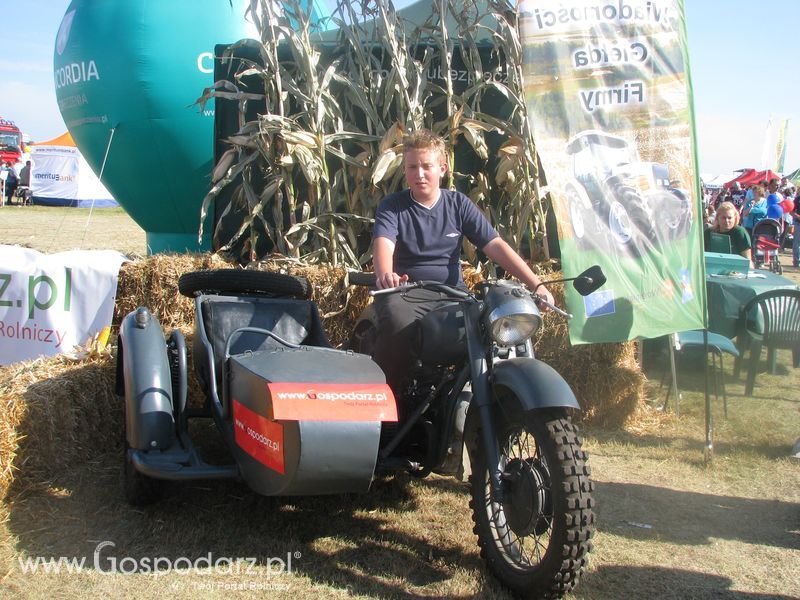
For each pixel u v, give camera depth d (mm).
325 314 5270
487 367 3082
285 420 2836
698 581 3172
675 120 4457
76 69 7312
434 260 3682
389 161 5473
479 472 3160
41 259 5172
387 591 2996
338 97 6281
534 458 2959
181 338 3867
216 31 7109
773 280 6773
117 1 7191
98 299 5102
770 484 4254
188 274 4312
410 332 3377
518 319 2936
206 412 3959
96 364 4320
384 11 5695
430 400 3322
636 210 4430
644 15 4395
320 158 5648
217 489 3885
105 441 4320
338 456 2859
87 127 7371
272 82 5828
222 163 5832
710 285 6594
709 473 4402
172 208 7613
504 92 5746
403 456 3508
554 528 2715
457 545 3391
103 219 23109
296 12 5676
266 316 4062
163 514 3600
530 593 2855
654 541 3520
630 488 4156
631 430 5180
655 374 6750
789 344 5926
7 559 3135
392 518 3650
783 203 18312
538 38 4301
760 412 5652
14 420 3674
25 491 3713
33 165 28516
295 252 5738
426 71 5996
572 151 4336
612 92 4379
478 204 6090
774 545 3516
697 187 4523
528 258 6105
